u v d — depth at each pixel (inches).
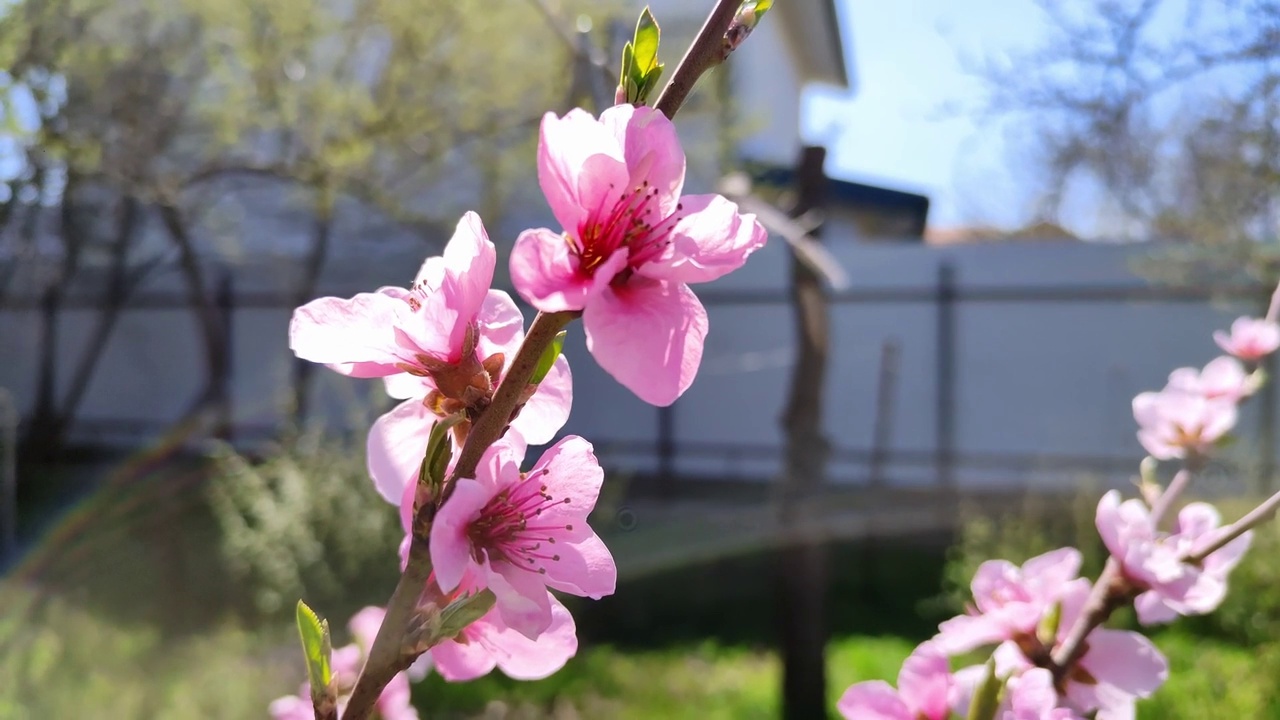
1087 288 394.3
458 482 34.2
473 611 35.4
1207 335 380.2
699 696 228.8
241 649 231.8
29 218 266.2
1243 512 234.7
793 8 633.6
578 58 140.7
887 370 371.9
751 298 435.8
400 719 70.3
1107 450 388.8
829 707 223.9
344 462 254.4
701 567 319.6
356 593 245.4
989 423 403.5
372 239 398.9
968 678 55.8
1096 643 58.0
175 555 269.0
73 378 476.1
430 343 37.8
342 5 324.8
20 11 197.0
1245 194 206.8
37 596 261.1
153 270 419.5
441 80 319.3
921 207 599.8
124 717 198.5
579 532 38.0
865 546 336.2
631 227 35.1
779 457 428.8
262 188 349.1
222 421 377.1
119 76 259.9
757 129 456.8
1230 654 217.8
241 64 301.7
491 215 352.5
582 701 224.8
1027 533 287.3
